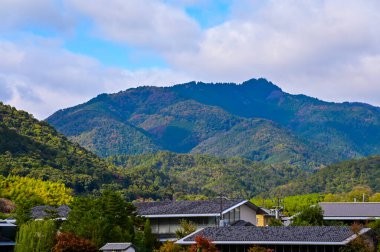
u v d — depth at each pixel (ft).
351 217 287.48
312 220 264.52
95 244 218.59
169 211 264.31
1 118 628.69
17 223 261.03
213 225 259.60
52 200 374.84
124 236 230.27
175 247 213.25
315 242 198.70
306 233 205.87
